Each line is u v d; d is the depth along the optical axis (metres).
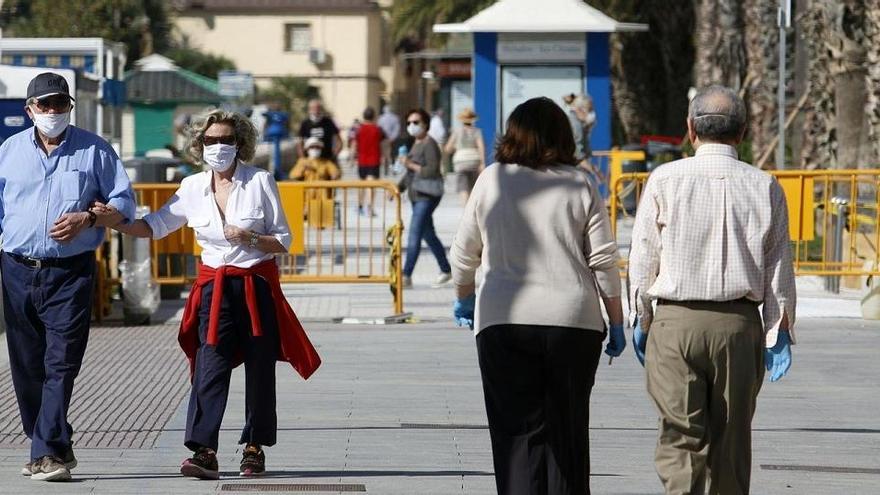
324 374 26.09
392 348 29.08
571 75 54.75
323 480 18.03
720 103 14.47
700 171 14.39
